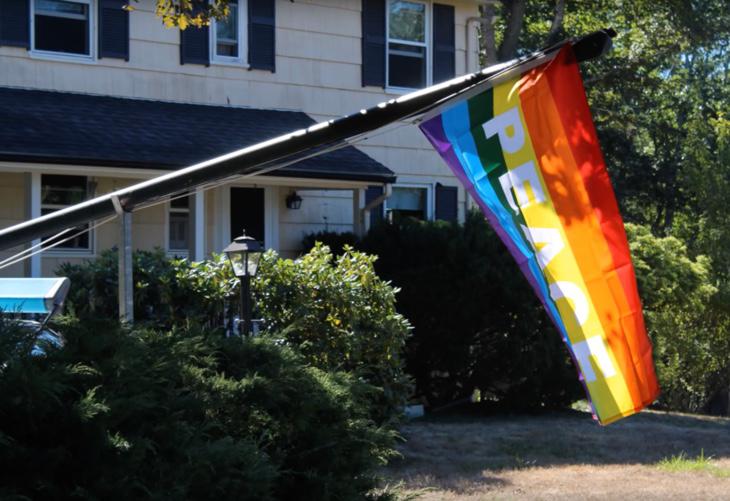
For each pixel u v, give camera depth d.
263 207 15.78
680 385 19.80
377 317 10.11
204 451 4.05
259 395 4.76
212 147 13.57
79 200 14.25
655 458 10.68
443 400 13.95
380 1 17.02
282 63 16.20
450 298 13.14
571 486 8.95
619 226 4.72
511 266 13.25
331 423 5.13
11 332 3.97
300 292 9.77
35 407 3.62
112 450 3.73
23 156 11.84
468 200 17.70
